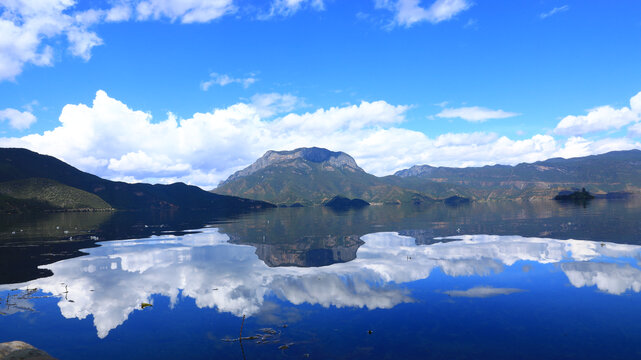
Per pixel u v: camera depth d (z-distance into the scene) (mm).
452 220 115750
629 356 19188
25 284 37219
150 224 123188
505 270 39594
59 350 21484
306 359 19703
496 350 20359
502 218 115562
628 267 38844
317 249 58781
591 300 28594
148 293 33656
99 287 35844
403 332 23359
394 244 62281
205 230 97438
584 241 57062
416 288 33750
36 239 76375
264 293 33250
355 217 154000
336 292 33156
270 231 92438
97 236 82188
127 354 20766
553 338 21797
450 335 22656
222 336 23281
